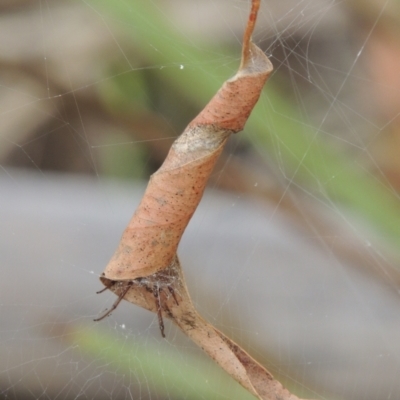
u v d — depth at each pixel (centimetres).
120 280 50
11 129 64
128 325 60
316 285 66
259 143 66
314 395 60
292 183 68
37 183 63
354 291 66
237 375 49
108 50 64
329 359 62
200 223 68
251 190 68
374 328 63
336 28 67
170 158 48
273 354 62
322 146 58
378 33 62
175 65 58
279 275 66
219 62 60
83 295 59
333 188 59
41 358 59
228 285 65
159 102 65
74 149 65
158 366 58
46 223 60
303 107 68
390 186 61
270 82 67
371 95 64
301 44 69
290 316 64
